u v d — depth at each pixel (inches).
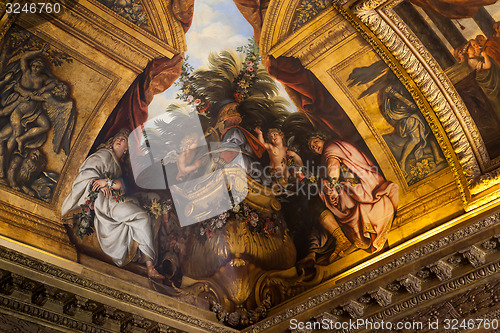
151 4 426.9
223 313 484.7
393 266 437.7
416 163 461.1
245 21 447.2
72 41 417.7
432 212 447.2
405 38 433.1
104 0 412.2
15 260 380.5
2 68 395.2
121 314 419.8
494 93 428.5
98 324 414.6
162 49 446.6
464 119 440.1
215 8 438.3
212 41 454.0
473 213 428.1
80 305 402.3
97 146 443.8
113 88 442.6
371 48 444.5
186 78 463.2
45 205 416.5
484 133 438.9
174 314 448.1
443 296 422.3
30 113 413.4
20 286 384.2
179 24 441.1
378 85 457.4
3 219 393.4
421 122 453.7
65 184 428.5
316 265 486.3
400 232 456.8
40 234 407.2
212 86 471.5
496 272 406.0
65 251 415.2
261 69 470.3
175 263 474.6
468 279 414.3
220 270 494.9
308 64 464.4
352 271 466.0
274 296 494.9
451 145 444.8
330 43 450.6
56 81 421.1
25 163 412.2
